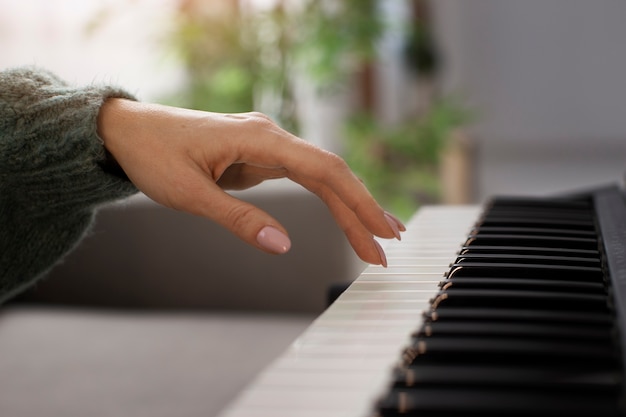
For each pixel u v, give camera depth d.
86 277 2.41
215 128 0.75
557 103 8.09
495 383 0.50
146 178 0.76
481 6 8.09
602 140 8.05
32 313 2.07
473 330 0.57
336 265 2.34
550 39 8.02
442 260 0.79
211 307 2.39
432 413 0.47
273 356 1.65
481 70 8.16
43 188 0.86
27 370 1.59
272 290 2.36
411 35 3.95
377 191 3.97
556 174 7.43
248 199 2.35
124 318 2.00
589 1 7.91
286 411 0.45
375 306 0.63
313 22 3.67
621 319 0.57
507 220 0.98
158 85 4.09
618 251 0.77
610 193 1.17
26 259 0.94
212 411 1.35
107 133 0.79
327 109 5.05
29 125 0.81
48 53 3.77
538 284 0.68
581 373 0.51
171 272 2.39
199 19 3.70
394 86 7.07
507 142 8.20
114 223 2.40
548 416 0.46
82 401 1.42
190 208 0.74
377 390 0.48
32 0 3.70
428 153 4.09
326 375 0.50
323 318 0.60
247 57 3.67
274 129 0.75
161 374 1.55
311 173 0.74
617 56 7.93
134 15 3.91
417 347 0.54
